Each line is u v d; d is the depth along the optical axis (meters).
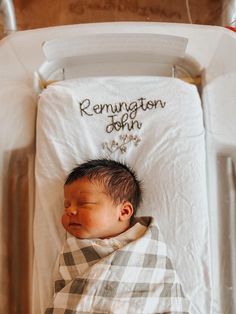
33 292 1.03
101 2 1.54
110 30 1.17
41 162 1.09
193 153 1.08
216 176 1.11
